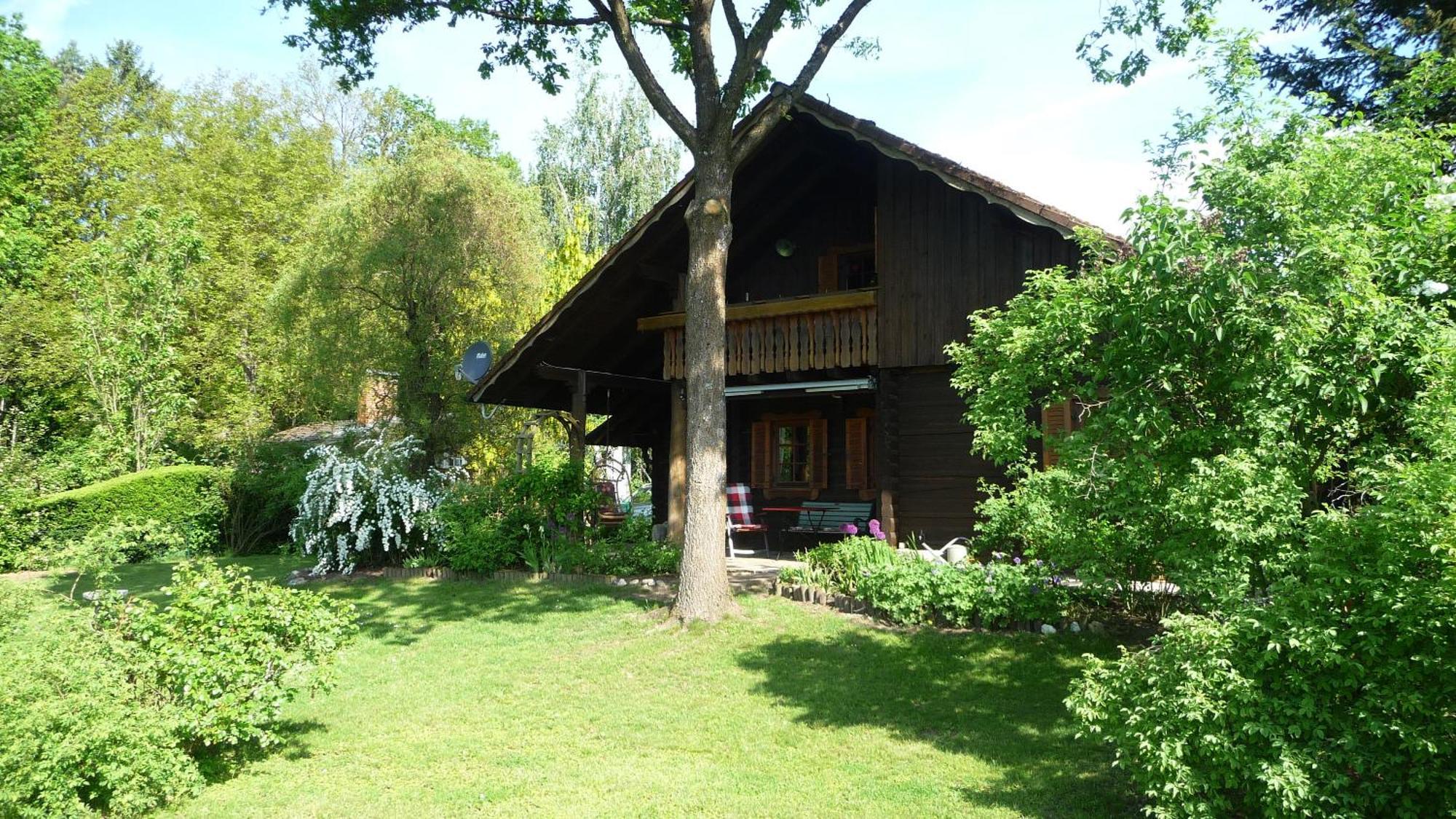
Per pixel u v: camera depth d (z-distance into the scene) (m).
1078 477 5.73
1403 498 3.84
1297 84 13.17
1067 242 11.43
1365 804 3.69
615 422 19.14
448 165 19.77
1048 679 7.41
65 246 28.20
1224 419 5.19
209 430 24.36
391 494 14.34
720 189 9.97
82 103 30.97
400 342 19.36
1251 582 4.98
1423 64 6.11
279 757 6.39
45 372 23.52
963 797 5.32
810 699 7.30
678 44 11.57
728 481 17.38
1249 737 3.99
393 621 11.02
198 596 6.18
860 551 10.33
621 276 14.62
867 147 13.85
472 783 5.81
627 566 12.81
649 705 7.32
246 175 29.47
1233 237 5.30
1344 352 4.59
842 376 14.27
